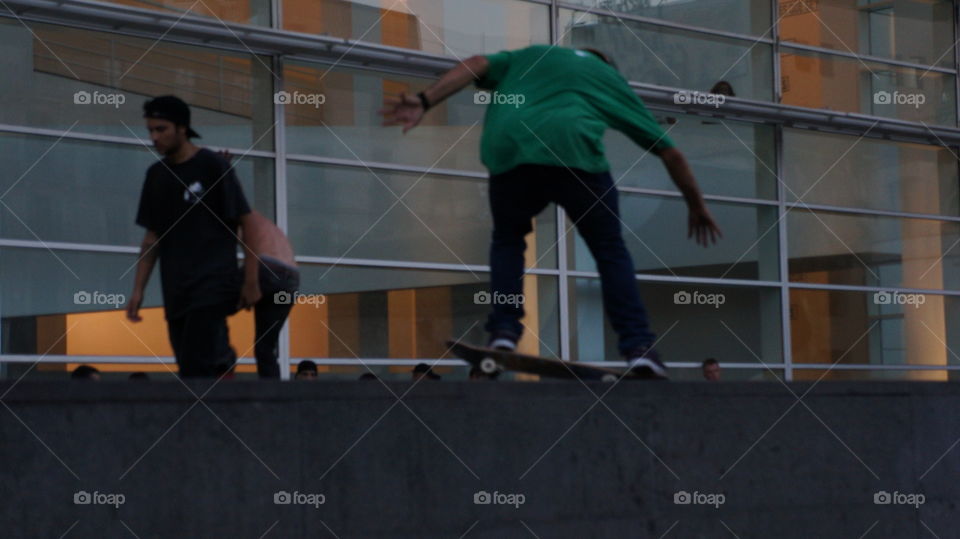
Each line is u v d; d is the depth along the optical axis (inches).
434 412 172.4
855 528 215.5
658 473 193.2
